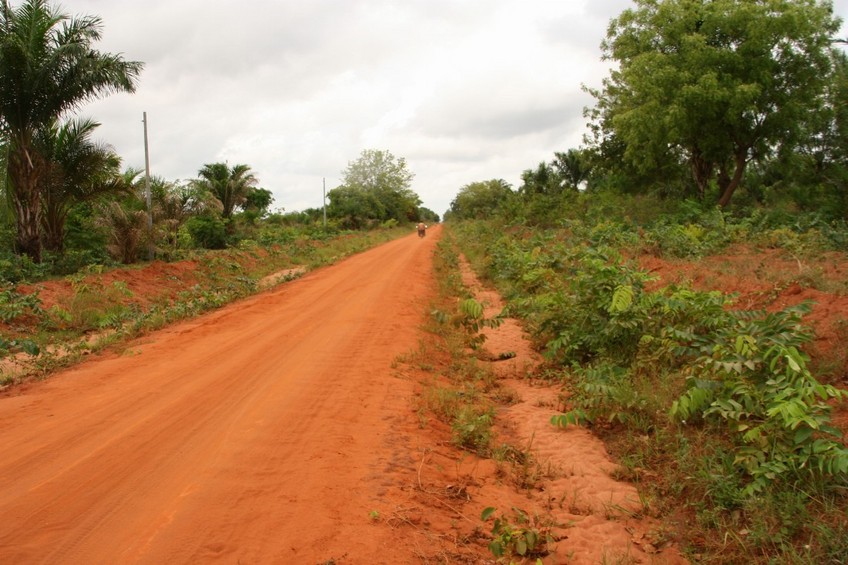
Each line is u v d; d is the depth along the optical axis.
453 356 9.48
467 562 3.80
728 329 6.36
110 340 10.30
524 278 14.12
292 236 35.31
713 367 5.52
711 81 20.81
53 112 16.91
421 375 8.20
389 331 10.72
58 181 17.94
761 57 21.67
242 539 3.79
